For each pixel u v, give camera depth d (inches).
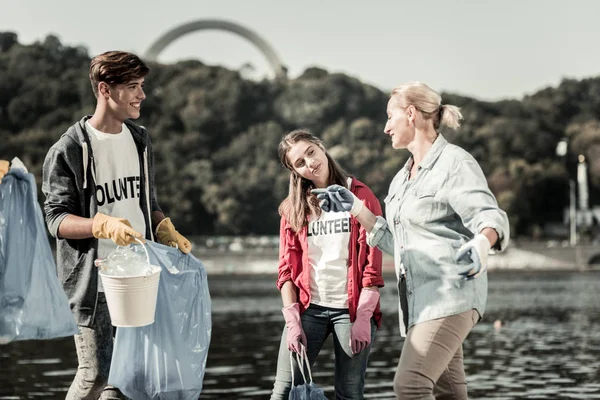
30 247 201.2
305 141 241.4
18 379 530.9
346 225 239.0
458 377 217.0
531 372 565.3
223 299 2165.4
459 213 201.6
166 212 4985.2
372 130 5570.9
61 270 219.6
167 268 217.3
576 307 1555.1
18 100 5442.9
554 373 557.3
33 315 199.0
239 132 5713.6
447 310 201.0
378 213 242.8
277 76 6323.8
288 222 243.3
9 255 198.8
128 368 213.6
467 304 201.8
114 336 222.1
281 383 240.4
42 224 203.6
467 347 764.6
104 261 206.4
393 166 5103.3
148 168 232.8
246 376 553.0
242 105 5812.0
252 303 1937.7
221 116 5708.7
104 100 223.3
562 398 447.5
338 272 238.7
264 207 5098.4
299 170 241.3
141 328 214.2
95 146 223.3
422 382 198.5
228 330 1047.6
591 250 3705.7
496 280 3314.5
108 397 218.4
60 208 218.7
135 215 227.0
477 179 201.6
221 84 5851.4
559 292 2284.7
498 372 567.5
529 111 5802.2
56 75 5698.8
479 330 989.8
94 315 216.2
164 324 215.2
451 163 205.2
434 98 213.5
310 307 241.0
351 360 236.4
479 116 5753.0
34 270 200.4
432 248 205.3
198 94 5703.7
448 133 5393.7
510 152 5408.5
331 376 543.2
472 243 185.0
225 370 589.3
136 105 224.5
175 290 218.2
